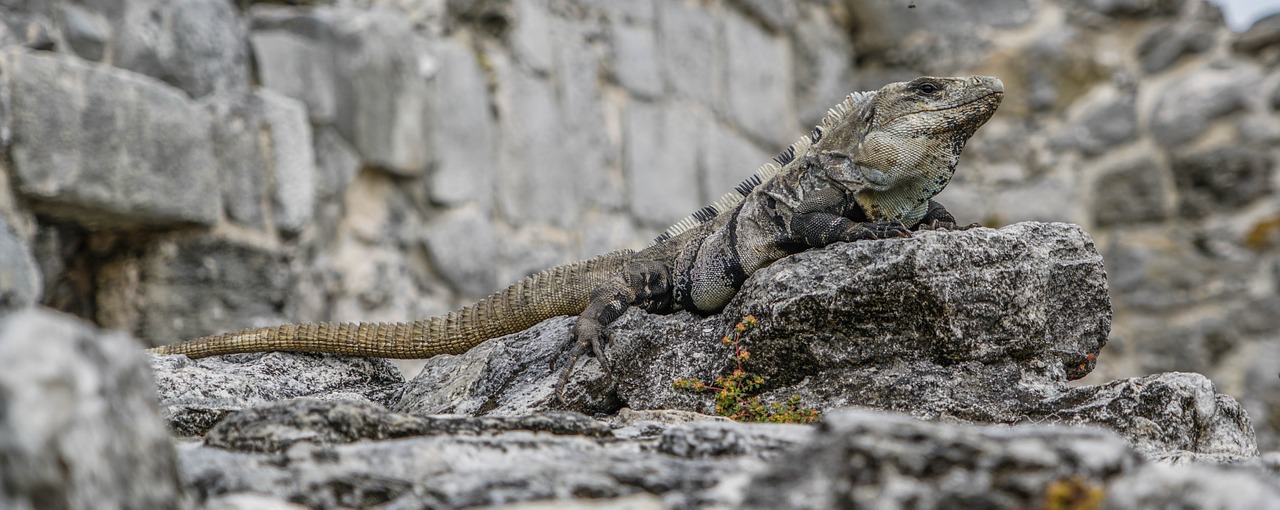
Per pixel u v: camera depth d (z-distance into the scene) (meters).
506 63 27.56
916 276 11.93
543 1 28.78
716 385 12.73
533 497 7.73
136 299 20.95
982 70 36.34
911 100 12.59
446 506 7.66
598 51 30.11
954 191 35.47
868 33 37.94
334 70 24.05
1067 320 13.20
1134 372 33.38
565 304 14.48
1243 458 11.45
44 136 18.45
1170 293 33.44
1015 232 12.62
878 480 6.75
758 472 7.37
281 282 22.25
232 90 22.30
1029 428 7.82
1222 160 33.38
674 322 13.50
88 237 20.95
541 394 12.79
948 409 11.93
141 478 6.12
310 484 7.80
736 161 33.00
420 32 26.08
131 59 20.45
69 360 5.71
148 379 6.56
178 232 21.09
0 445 5.32
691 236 14.28
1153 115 34.59
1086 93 35.50
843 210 12.95
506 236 27.11
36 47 18.98
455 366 14.30
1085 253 13.38
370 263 24.41
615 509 7.22
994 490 6.79
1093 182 34.94
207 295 21.28
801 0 36.47
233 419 9.05
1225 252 33.03
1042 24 36.22
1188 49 34.66
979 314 12.12
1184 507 6.28
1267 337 32.09
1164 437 11.43
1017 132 35.75
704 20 32.81
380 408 9.26
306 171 22.83
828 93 36.53
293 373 14.70
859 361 12.37
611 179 30.00
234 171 21.70
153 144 20.09
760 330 12.53
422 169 25.45
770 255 13.33
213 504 7.12
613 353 13.18
